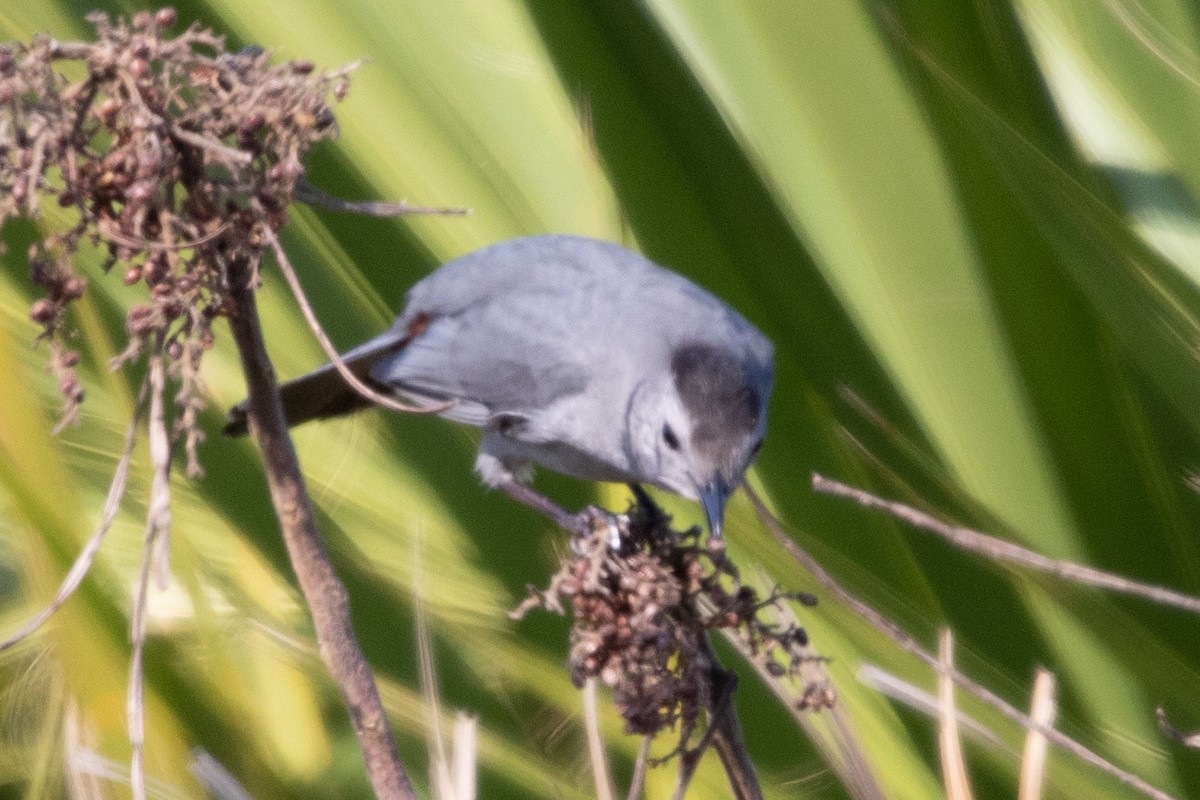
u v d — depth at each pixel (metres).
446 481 8.65
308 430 8.56
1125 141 8.66
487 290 8.55
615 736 7.28
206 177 4.35
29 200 4.21
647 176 8.18
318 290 8.55
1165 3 8.66
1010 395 7.68
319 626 4.50
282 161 4.34
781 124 7.93
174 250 4.25
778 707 7.61
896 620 6.90
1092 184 7.57
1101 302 6.97
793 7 7.80
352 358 8.36
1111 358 7.54
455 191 8.57
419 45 8.52
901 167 7.73
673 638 5.51
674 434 8.13
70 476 6.12
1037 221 6.97
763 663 5.66
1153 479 7.49
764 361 8.23
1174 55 8.57
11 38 7.66
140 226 4.26
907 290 7.77
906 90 7.67
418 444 8.66
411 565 7.79
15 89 4.21
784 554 6.80
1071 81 8.84
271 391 4.45
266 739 6.46
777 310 8.33
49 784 6.10
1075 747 5.05
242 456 7.71
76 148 4.28
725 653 7.76
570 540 7.91
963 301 7.71
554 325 8.41
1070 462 7.59
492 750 6.89
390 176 8.44
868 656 6.98
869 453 7.14
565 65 8.00
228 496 7.66
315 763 6.89
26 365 6.75
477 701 7.47
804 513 7.88
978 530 6.92
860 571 6.92
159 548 4.14
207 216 4.36
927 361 7.75
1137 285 6.86
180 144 4.33
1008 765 6.87
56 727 6.16
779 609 5.76
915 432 7.77
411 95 8.49
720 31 8.05
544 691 7.42
